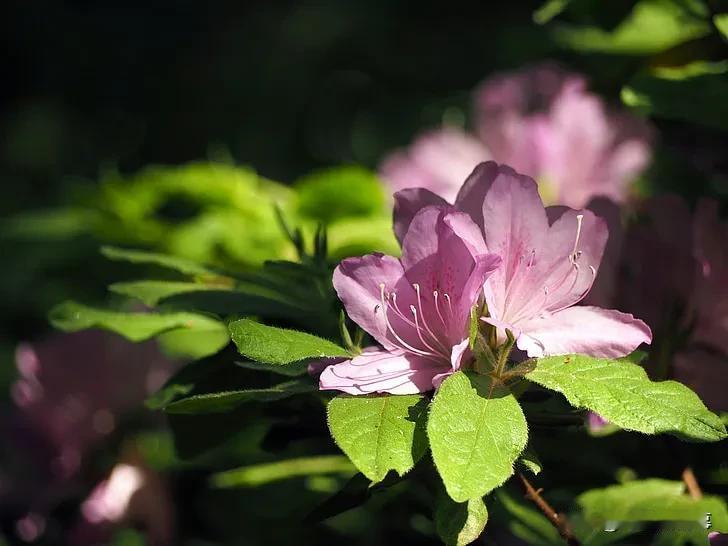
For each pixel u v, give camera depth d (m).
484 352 0.75
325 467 0.87
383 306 0.77
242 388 0.81
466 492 0.71
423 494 0.87
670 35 0.92
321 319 0.83
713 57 0.90
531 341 0.75
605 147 1.00
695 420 0.73
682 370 0.82
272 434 0.82
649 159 0.98
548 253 0.77
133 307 1.01
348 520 0.95
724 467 0.83
